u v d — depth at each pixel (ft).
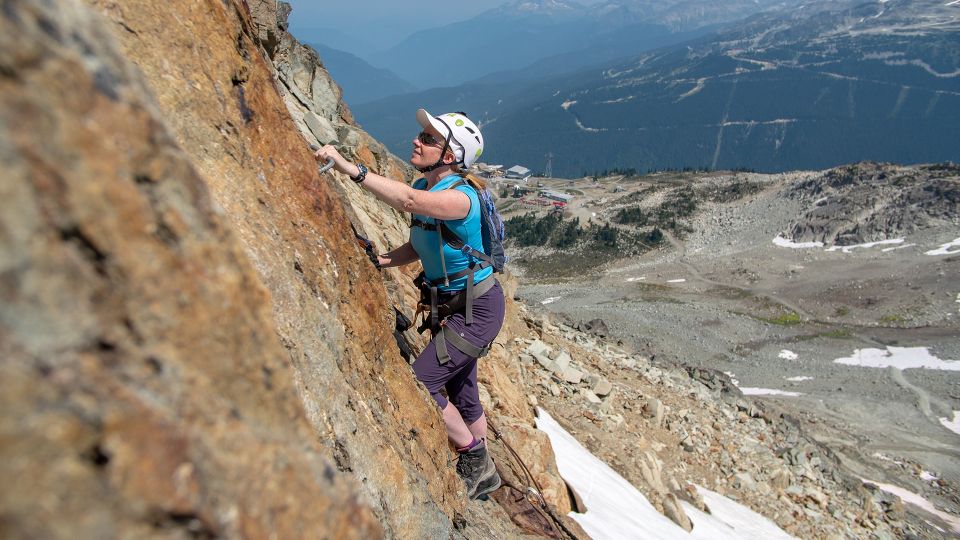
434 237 13.08
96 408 3.36
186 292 4.47
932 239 385.50
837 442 148.56
